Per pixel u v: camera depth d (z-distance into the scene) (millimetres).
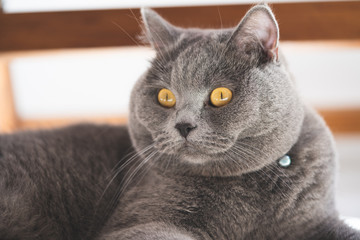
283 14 721
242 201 576
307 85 871
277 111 566
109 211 619
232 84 566
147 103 598
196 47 585
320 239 599
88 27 729
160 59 604
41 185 617
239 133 567
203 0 753
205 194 578
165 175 599
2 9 726
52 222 615
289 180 578
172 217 572
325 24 721
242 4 727
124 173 631
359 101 873
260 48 572
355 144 866
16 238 602
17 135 653
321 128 607
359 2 717
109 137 661
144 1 748
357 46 744
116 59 833
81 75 863
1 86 813
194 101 567
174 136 567
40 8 745
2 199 595
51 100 890
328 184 591
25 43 732
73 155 637
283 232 584
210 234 572
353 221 619
